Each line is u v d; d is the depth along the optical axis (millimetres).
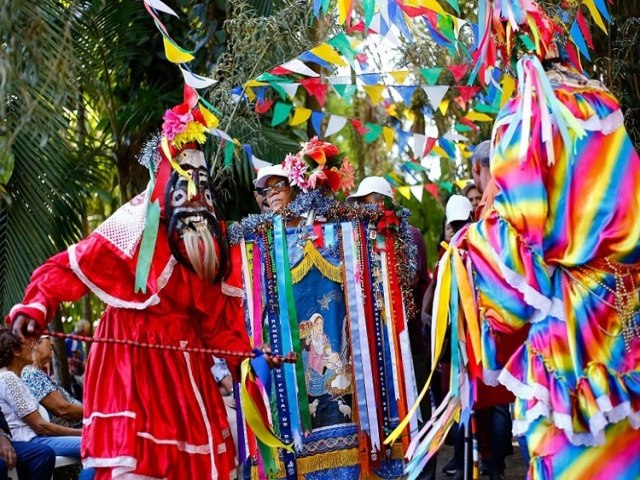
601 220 3777
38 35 4996
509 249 3771
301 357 5473
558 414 3658
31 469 5695
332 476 5457
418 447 4191
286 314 5477
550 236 3791
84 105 8102
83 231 7969
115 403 4320
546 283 3750
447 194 10703
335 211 5578
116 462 4203
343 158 5781
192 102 4523
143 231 4383
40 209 7289
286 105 7008
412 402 5574
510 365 3838
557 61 4008
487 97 6715
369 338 5547
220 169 7328
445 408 4184
